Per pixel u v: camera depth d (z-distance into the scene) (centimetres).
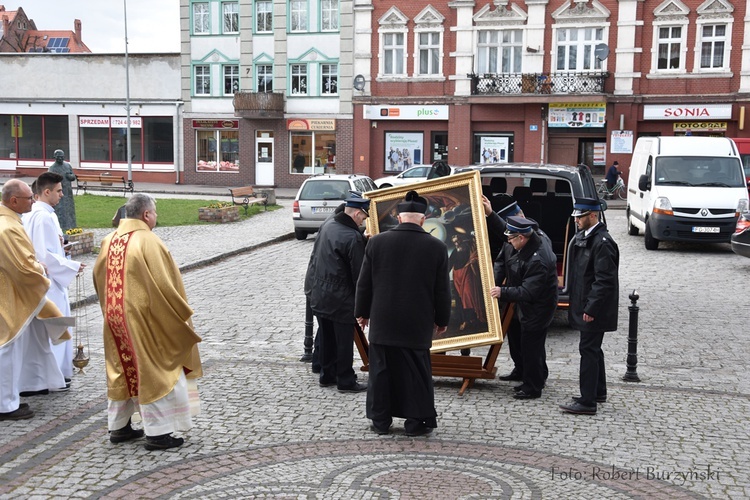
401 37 4184
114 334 676
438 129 4188
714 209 2012
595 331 776
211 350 1048
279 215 2933
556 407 808
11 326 746
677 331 1171
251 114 4356
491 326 853
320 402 818
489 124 4081
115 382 680
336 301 839
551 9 3938
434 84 4144
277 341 1102
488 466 649
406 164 4272
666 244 2230
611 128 3891
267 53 4422
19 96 4784
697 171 2114
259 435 718
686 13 3775
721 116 3775
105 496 585
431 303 713
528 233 809
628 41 3847
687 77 3806
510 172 1168
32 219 823
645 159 2286
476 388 877
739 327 1199
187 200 3362
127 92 4347
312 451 680
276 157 4472
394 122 4256
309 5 4322
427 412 709
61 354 854
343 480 616
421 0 4119
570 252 804
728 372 960
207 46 4509
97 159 4744
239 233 2352
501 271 909
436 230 877
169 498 582
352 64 4275
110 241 678
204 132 4588
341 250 836
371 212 884
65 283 831
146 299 660
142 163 4672
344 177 2284
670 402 831
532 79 3928
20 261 748
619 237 2395
